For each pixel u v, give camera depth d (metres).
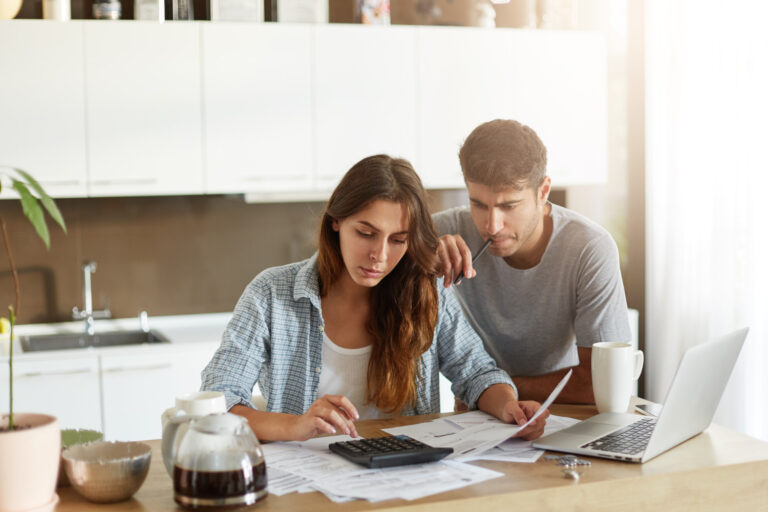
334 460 1.53
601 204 4.29
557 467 1.51
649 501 1.46
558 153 3.92
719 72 3.70
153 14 3.45
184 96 3.46
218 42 3.48
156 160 3.45
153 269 3.82
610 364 1.84
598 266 2.05
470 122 3.79
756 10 3.50
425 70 3.72
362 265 1.74
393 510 1.31
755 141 3.53
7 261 3.60
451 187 3.80
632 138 4.31
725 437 1.69
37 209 1.16
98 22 3.35
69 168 3.36
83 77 3.35
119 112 3.39
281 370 1.90
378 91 3.67
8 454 1.22
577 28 4.20
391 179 1.71
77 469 1.33
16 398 3.13
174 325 3.77
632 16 4.27
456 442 1.63
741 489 1.53
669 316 4.00
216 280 3.91
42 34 3.29
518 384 2.05
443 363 2.04
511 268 2.15
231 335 1.83
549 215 2.12
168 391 3.32
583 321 2.07
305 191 3.66
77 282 3.72
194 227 3.87
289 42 3.55
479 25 3.90
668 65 3.97
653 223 4.08
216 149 3.51
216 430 1.31
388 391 1.90
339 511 1.30
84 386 3.21
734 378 3.62
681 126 3.91
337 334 1.92
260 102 3.54
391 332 1.89
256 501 1.32
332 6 3.85
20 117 3.29
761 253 3.54
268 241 3.97
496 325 2.20
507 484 1.42
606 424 1.76
